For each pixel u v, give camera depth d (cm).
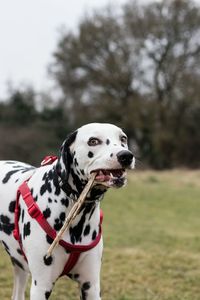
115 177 304
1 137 2905
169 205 1402
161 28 3281
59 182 339
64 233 336
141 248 829
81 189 332
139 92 3384
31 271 349
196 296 581
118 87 3391
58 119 3606
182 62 3309
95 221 346
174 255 775
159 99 3334
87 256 345
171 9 3303
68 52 3409
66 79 3462
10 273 648
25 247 353
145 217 1193
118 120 3419
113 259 739
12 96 3662
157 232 991
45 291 344
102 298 562
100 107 3375
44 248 338
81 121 3472
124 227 1041
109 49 3341
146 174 2397
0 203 387
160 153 3347
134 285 616
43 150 2959
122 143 323
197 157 3400
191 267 706
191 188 1833
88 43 3331
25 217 353
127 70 3338
